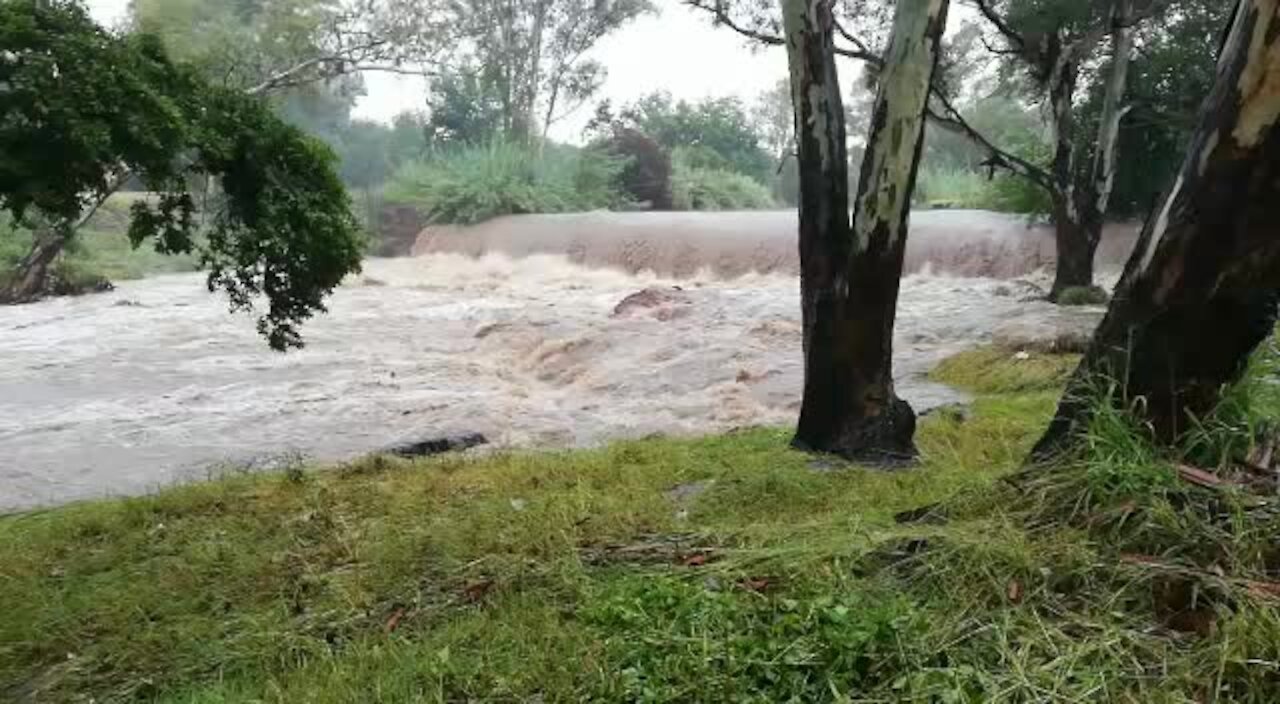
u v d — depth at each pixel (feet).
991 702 11.95
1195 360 17.66
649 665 13.75
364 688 14.70
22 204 19.40
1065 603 14.34
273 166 24.29
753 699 12.75
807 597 14.82
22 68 18.88
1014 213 86.79
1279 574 14.07
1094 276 70.49
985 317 59.21
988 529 16.44
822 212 28.27
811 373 28.96
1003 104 127.95
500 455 31.12
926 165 143.64
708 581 16.44
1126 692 12.05
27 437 41.73
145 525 24.97
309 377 52.90
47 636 18.98
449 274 100.07
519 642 15.43
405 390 49.78
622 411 45.09
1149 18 61.16
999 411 34.99
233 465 36.42
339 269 25.26
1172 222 17.65
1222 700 11.96
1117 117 62.39
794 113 28.66
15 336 65.72
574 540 19.89
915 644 13.20
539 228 108.37
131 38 22.40
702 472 26.58
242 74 93.25
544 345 58.13
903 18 26.48
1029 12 58.49
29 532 25.38
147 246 111.96
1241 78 16.62
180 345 61.57
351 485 27.17
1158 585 14.21
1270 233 16.85
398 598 18.42
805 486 24.13
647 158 138.31
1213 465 16.96
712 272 92.12
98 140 19.06
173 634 18.26
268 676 15.92
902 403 28.58
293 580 20.20
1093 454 17.21
